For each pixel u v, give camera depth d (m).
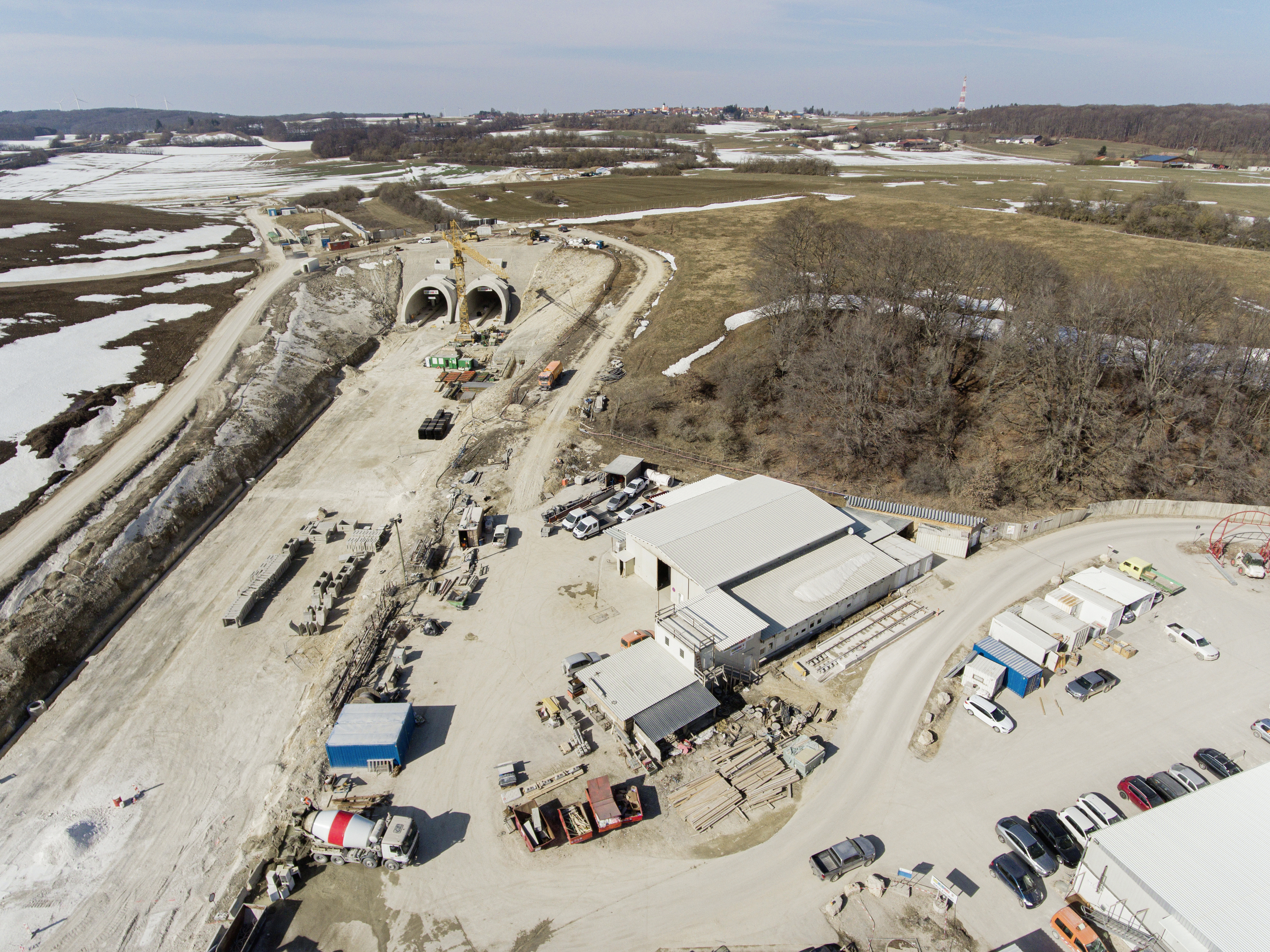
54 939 31.72
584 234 141.12
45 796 38.97
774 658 46.44
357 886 33.25
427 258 133.62
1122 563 53.50
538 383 87.62
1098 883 30.70
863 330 70.75
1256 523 58.41
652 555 51.97
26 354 88.94
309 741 40.88
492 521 62.41
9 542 57.47
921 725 41.03
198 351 93.56
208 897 33.28
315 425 83.19
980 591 51.97
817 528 53.56
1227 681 43.47
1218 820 31.45
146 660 48.84
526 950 30.39
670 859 33.94
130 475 66.12
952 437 69.12
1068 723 40.88
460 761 39.25
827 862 32.69
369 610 51.62
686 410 79.12
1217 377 66.56
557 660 46.44
